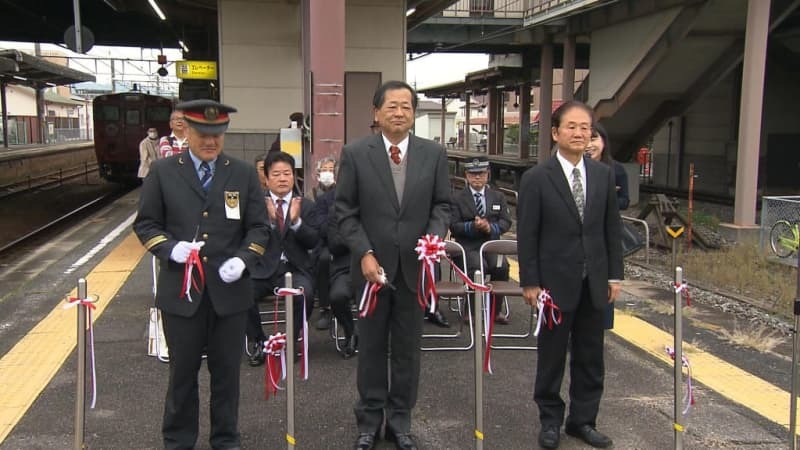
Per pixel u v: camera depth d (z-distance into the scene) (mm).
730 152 20547
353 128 13031
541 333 4000
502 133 35250
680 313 3734
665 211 11234
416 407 4594
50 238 12438
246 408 4535
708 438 4148
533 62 27297
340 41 7836
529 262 3949
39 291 7410
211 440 3826
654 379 5098
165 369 5195
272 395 4742
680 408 3748
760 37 11938
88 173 29750
